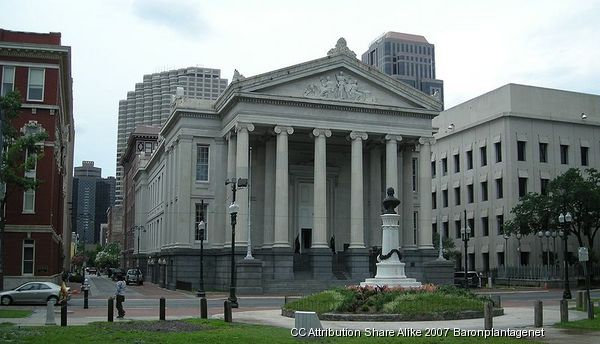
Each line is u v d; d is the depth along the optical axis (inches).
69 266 4559.5
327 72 2450.8
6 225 1956.2
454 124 3572.8
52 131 2039.9
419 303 1059.9
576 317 1133.7
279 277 2256.4
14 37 2043.6
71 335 775.1
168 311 1338.6
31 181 1699.1
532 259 3058.6
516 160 3112.7
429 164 2571.4
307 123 2385.6
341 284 2278.5
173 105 2679.6
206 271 2434.8
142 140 4753.9
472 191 3405.5
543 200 2721.5
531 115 3164.4
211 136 2529.5
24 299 1569.9
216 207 2476.6
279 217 2306.8
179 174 2495.1
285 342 706.2
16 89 1772.9
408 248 2600.9
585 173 3257.9
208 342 703.1
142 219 3949.3
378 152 2677.2
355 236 2406.5
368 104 2463.1
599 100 3393.2
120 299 1122.0
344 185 2721.5
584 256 1348.4
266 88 2353.6
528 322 1014.4
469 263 3388.3
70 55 2223.2
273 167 2481.5
